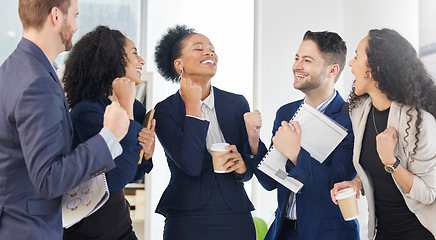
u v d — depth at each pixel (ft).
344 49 7.07
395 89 5.97
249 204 6.87
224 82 13.64
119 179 5.85
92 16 14.12
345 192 6.22
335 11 11.58
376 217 6.49
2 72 4.66
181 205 6.59
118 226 6.12
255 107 12.32
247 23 13.73
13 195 4.52
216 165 6.48
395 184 6.13
